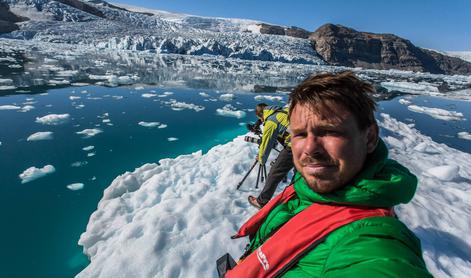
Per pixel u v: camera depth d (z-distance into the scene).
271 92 16.20
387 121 8.42
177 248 2.55
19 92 10.73
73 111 8.66
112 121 7.91
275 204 1.09
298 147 0.70
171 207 3.23
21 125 7.00
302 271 0.69
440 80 44.12
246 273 0.82
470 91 27.53
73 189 4.33
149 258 2.43
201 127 8.04
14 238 3.25
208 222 2.92
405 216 3.09
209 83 17.72
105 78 15.84
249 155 4.70
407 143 6.75
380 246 0.57
